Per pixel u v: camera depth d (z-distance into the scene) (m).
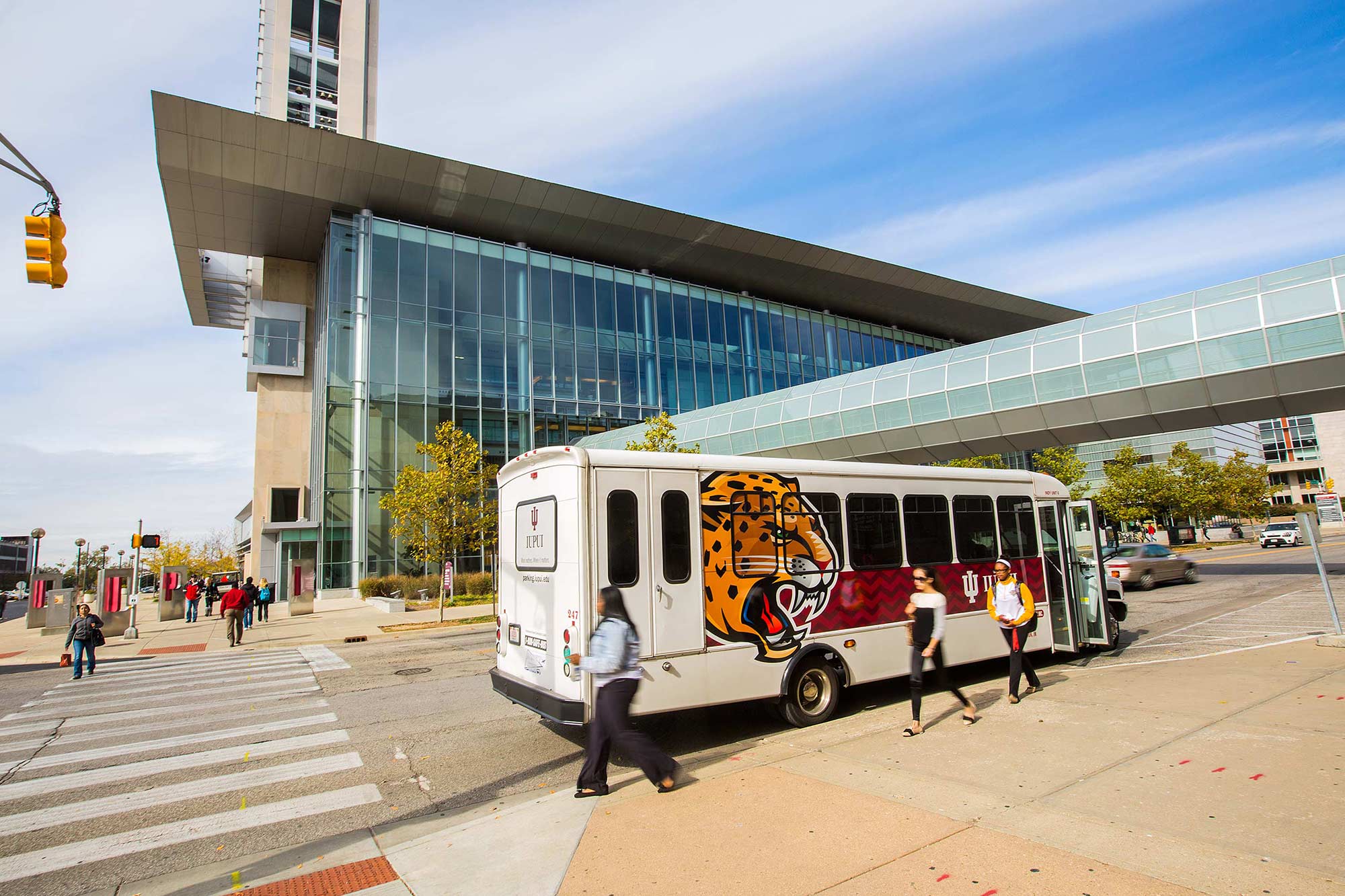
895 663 8.67
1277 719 6.65
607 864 4.35
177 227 38.12
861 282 49.72
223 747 7.87
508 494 8.03
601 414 40.16
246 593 23.67
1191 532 64.94
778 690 7.58
